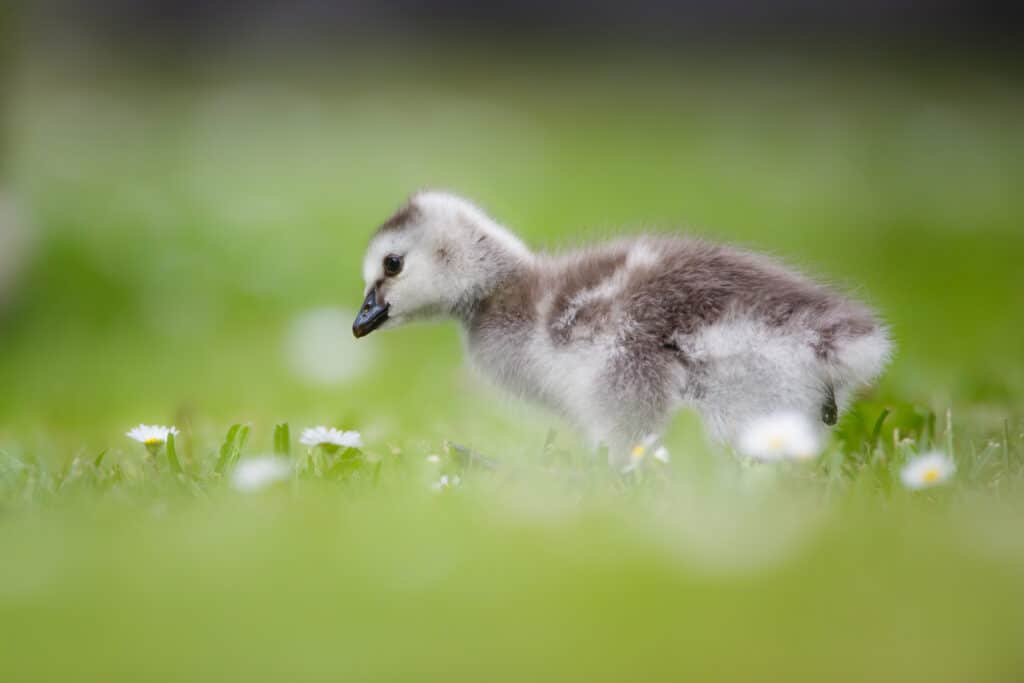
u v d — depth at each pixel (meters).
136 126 41.94
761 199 31.23
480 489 8.21
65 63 54.03
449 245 11.12
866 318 9.48
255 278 24.22
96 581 5.73
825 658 4.62
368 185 33.12
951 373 14.40
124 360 20.52
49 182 29.36
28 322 22.42
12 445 11.34
